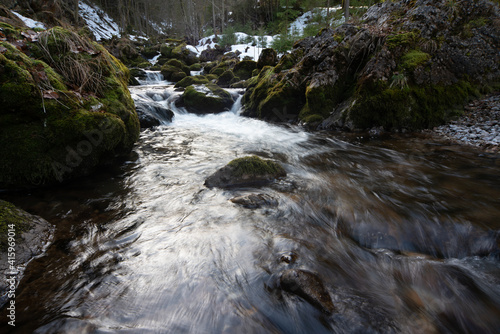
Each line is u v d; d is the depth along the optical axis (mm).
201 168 4371
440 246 2438
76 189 3463
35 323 1620
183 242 2455
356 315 1720
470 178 3643
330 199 3270
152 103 7969
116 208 3037
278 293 1873
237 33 27359
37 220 2527
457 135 5348
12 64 3053
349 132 6285
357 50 6746
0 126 3041
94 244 2393
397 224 2707
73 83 3861
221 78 13484
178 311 1763
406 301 1861
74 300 1805
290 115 7793
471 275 2086
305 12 26422
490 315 1769
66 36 3990
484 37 6523
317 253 2342
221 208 3051
